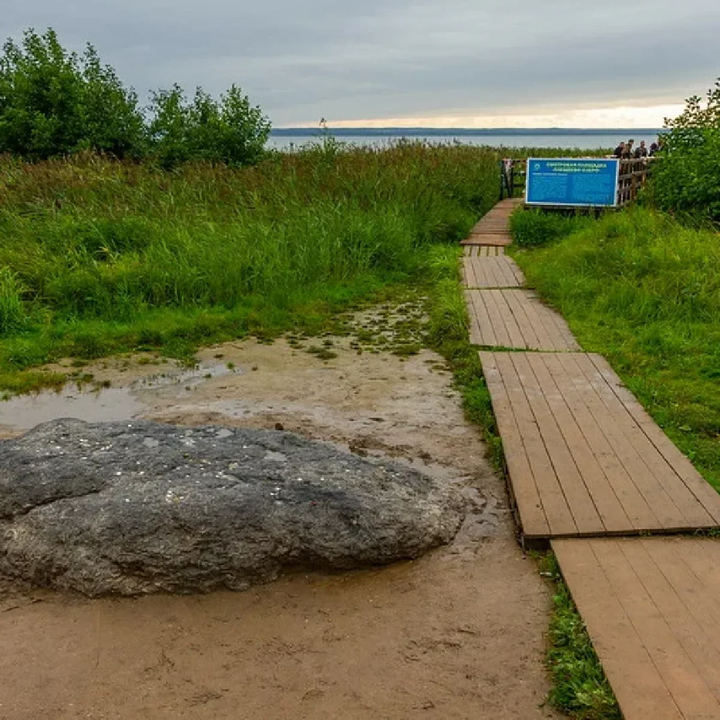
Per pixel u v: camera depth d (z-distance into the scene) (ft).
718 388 23.56
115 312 33.40
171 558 13.78
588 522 15.25
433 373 26.27
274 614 13.38
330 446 19.17
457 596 13.74
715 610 12.56
